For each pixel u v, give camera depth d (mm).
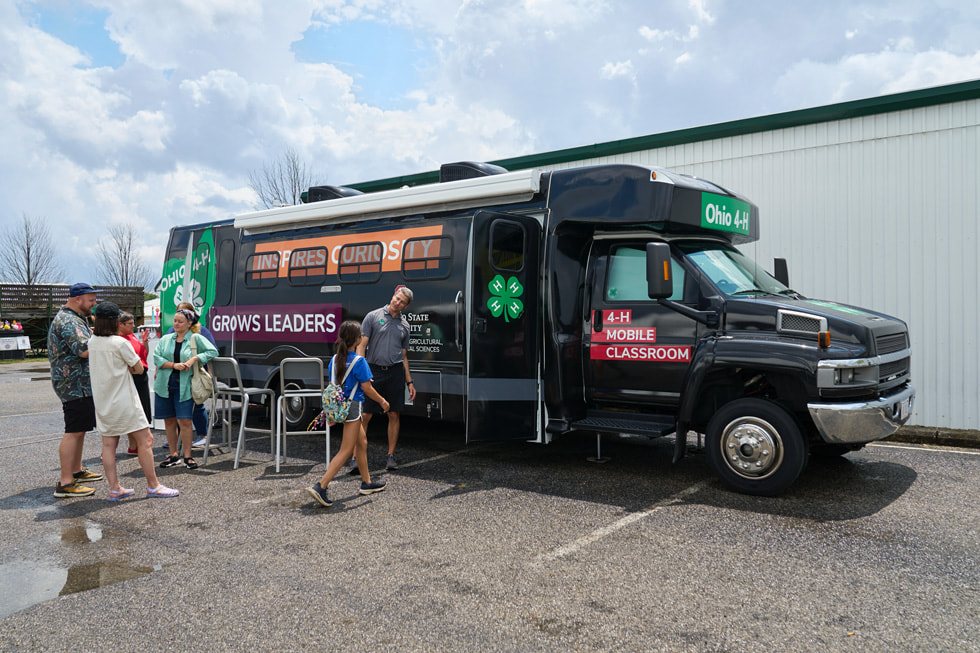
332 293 8195
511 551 4516
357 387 5656
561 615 3586
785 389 5664
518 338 6633
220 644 3352
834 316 5543
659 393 6359
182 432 7129
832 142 9086
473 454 7562
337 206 8195
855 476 6293
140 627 3547
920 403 8570
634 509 5402
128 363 5926
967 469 6539
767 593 3812
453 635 3393
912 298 8609
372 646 3299
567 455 7477
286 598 3854
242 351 9273
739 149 9773
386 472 6773
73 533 5086
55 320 6035
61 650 3328
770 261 9562
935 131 8422
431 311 7219
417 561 4367
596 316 6723
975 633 3338
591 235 6926
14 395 14625
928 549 4441
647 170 6211
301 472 6891
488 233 6395
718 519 5109
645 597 3783
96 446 8531
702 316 6020
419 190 7473
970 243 8242
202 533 5016
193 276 10094
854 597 3748
